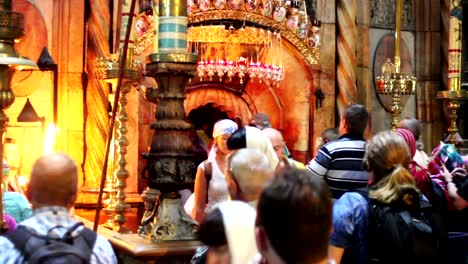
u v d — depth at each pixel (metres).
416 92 11.06
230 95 9.31
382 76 9.20
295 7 9.26
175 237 5.05
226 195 5.37
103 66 6.42
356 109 4.84
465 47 11.11
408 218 3.66
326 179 4.84
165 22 5.12
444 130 11.05
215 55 8.83
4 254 2.89
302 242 2.10
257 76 8.98
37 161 3.08
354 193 3.80
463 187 4.72
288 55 9.40
